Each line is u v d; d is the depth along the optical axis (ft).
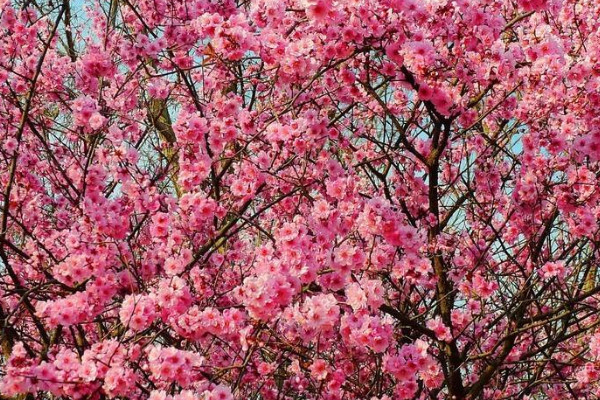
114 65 19.03
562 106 16.84
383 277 17.08
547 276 16.67
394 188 20.18
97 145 17.70
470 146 20.24
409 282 18.37
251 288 11.87
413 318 16.60
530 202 17.37
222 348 16.57
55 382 10.77
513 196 17.43
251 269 15.03
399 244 13.52
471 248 18.72
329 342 15.81
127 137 18.90
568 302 17.06
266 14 15.12
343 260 12.76
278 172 17.69
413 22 14.73
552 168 16.99
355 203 14.32
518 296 17.60
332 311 11.98
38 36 20.18
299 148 15.02
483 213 19.86
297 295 13.19
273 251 13.21
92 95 19.16
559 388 20.77
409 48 14.19
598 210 16.34
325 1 13.88
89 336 17.90
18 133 15.72
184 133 14.84
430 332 16.08
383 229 13.41
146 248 18.06
